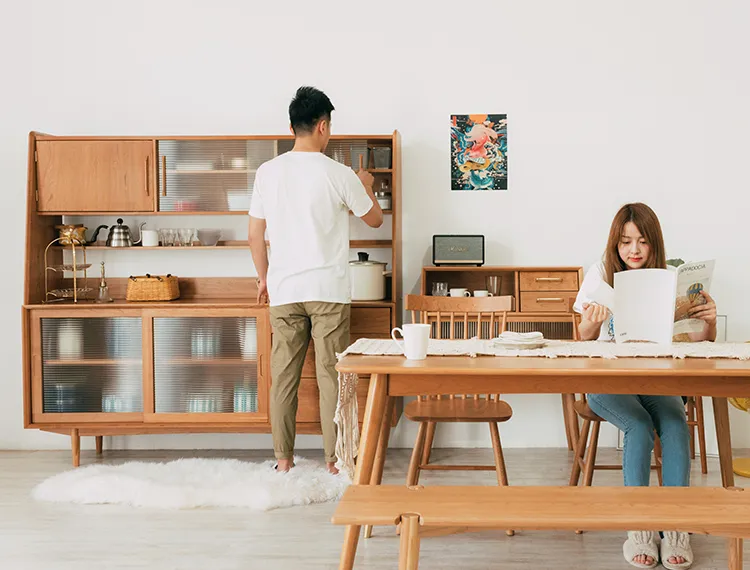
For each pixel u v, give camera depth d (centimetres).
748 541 262
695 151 392
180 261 405
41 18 396
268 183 329
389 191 391
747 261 393
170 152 375
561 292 379
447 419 271
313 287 327
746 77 390
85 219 403
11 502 309
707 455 388
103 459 380
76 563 244
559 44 394
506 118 396
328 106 331
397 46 396
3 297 398
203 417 366
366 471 205
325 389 334
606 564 243
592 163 396
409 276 401
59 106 398
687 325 252
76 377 367
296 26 396
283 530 275
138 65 398
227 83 398
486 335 372
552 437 401
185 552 253
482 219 399
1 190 397
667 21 390
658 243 258
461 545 261
